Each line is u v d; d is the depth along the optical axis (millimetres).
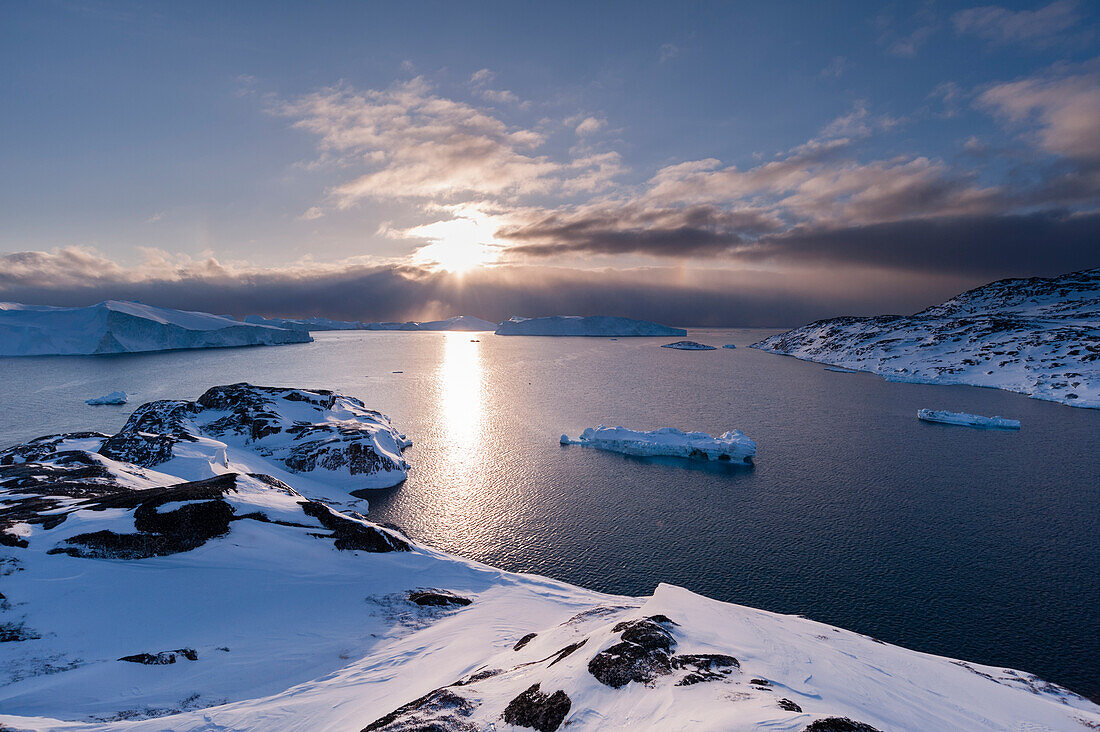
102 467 53750
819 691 16406
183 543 36250
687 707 13844
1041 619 36906
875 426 98938
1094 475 68688
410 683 23172
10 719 18703
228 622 30266
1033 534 50500
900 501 59594
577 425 100562
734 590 41000
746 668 17375
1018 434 91688
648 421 103688
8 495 42750
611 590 41406
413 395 135125
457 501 61000
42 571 31188
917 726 15508
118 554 34000
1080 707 24547
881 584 41719
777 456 78750
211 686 24359
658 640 18922
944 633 35500
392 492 64188
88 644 26438
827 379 169875
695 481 67438
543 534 51781
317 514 44094
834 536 50562
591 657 18359
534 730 15133
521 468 73625
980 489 63406
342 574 37406
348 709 20609
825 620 37031
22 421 100812
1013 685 25672
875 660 23344
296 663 27000
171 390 137375
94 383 149125
